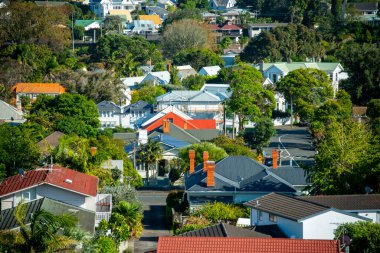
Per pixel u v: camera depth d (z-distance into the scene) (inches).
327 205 4722.0
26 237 3754.9
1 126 7239.2
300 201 4645.7
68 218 3986.2
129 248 5073.8
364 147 5792.3
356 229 4247.0
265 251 3769.7
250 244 3794.3
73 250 3941.9
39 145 7253.9
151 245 5182.1
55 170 5319.9
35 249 3742.6
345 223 4352.9
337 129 5989.2
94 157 6181.1
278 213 4517.7
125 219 5221.5
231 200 5954.7
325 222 4392.2
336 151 5703.7
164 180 7839.6
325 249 3769.7
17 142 6579.7
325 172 5639.8
